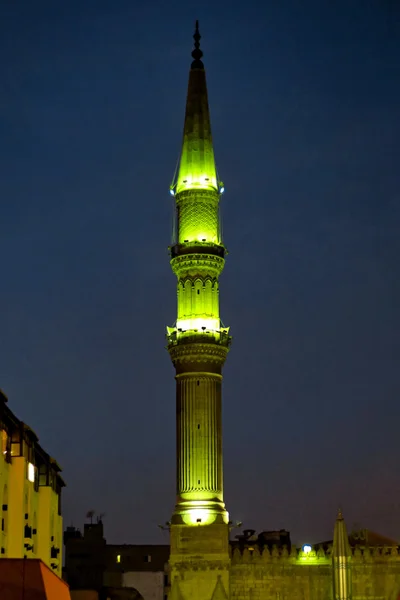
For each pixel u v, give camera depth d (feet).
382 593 437.99
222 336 451.94
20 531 284.00
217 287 460.55
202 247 458.09
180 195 468.34
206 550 426.92
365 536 526.57
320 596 435.94
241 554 439.63
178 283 460.96
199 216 463.83
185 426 441.68
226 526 430.61
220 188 474.90
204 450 437.99
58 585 194.80
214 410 443.73
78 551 547.49
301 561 440.04
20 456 288.51
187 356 446.19
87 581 542.57
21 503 285.43
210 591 423.23
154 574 556.92
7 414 275.59
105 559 559.38
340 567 428.15
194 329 447.83
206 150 473.67
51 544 346.13
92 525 552.82
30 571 183.93
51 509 344.90
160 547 566.36
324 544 526.57
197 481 435.53
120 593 430.61
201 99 481.46
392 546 446.19
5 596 181.68
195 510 431.43
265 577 435.94
